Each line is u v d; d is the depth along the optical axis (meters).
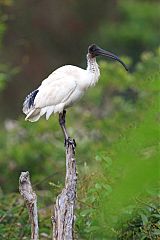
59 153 15.84
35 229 7.93
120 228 8.75
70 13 37.09
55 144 16.41
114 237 8.82
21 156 16.41
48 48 36.03
